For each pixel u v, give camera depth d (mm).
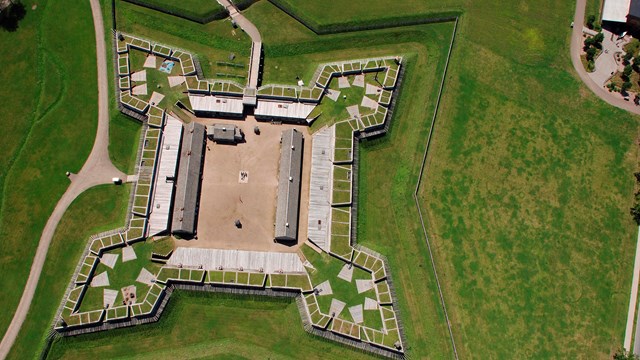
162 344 72250
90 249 73500
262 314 73562
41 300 73375
